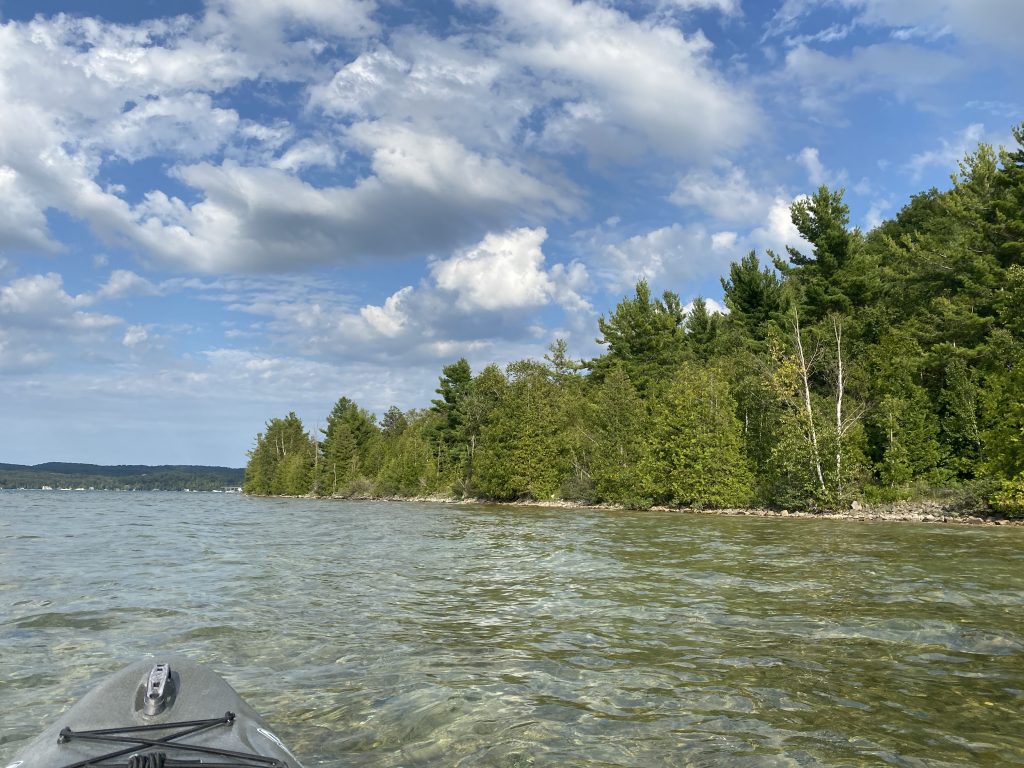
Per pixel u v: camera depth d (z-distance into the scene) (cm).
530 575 1374
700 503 4584
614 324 7612
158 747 294
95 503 6631
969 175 5312
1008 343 4000
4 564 1520
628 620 917
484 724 528
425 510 5259
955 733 504
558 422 6334
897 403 4256
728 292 7188
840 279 5447
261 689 618
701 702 579
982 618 909
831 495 4003
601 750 478
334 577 1352
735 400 4891
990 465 3462
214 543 2097
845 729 514
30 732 515
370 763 455
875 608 981
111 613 970
